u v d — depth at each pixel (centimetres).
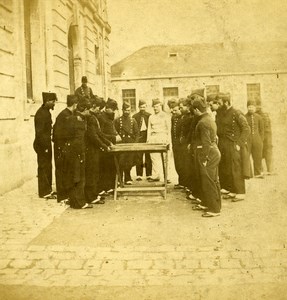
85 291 364
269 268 400
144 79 2209
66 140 642
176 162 769
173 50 2216
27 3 1044
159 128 890
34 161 962
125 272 398
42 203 679
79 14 1396
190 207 632
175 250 449
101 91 1672
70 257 437
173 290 362
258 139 878
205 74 1877
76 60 1403
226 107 668
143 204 660
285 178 859
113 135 746
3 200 705
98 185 719
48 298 353
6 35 819
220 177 684
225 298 350
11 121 827
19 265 418
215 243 466
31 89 1059
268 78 1474
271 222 534
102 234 507
